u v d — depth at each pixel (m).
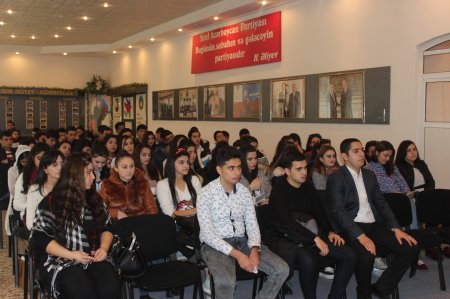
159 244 3.38
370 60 6.59
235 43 9.27
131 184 4.10
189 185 4.28
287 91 8.06
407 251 3.68
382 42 6.41
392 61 6.29
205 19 9.45
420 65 6.05
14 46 14.52
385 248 3.82
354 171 4.04
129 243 3.04
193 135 7.70
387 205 4.07
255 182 4.36
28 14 10.20
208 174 4.55
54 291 2.77
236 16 9.14
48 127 15.48
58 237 2.87
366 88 6.64
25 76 15.08
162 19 10.51
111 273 2.86
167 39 11.96
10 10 9.84
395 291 3.78
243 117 9.20
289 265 3.42
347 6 6.90
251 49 8.81
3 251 5.18
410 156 5.28
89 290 2.69
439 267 4.14
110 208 3.97
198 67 10.55
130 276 3.02
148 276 3.12
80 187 2.97
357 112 6.79
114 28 11.62
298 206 3.77
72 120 15.81
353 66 6.84
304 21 7.67
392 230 3.91
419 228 4.66
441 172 5.95
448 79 5.79
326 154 4.82
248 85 9.02
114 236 3.10
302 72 7.75
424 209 4.52
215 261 3.21
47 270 2.85
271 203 3.78
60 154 3.46
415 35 5.98
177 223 3.80
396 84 6.25
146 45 13.01
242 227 3.40
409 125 6.13
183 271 3.21
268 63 8.47
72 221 2.91
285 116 8.14
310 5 7.54
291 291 4.02
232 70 9.51
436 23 5.73
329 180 4.00
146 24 11.09
